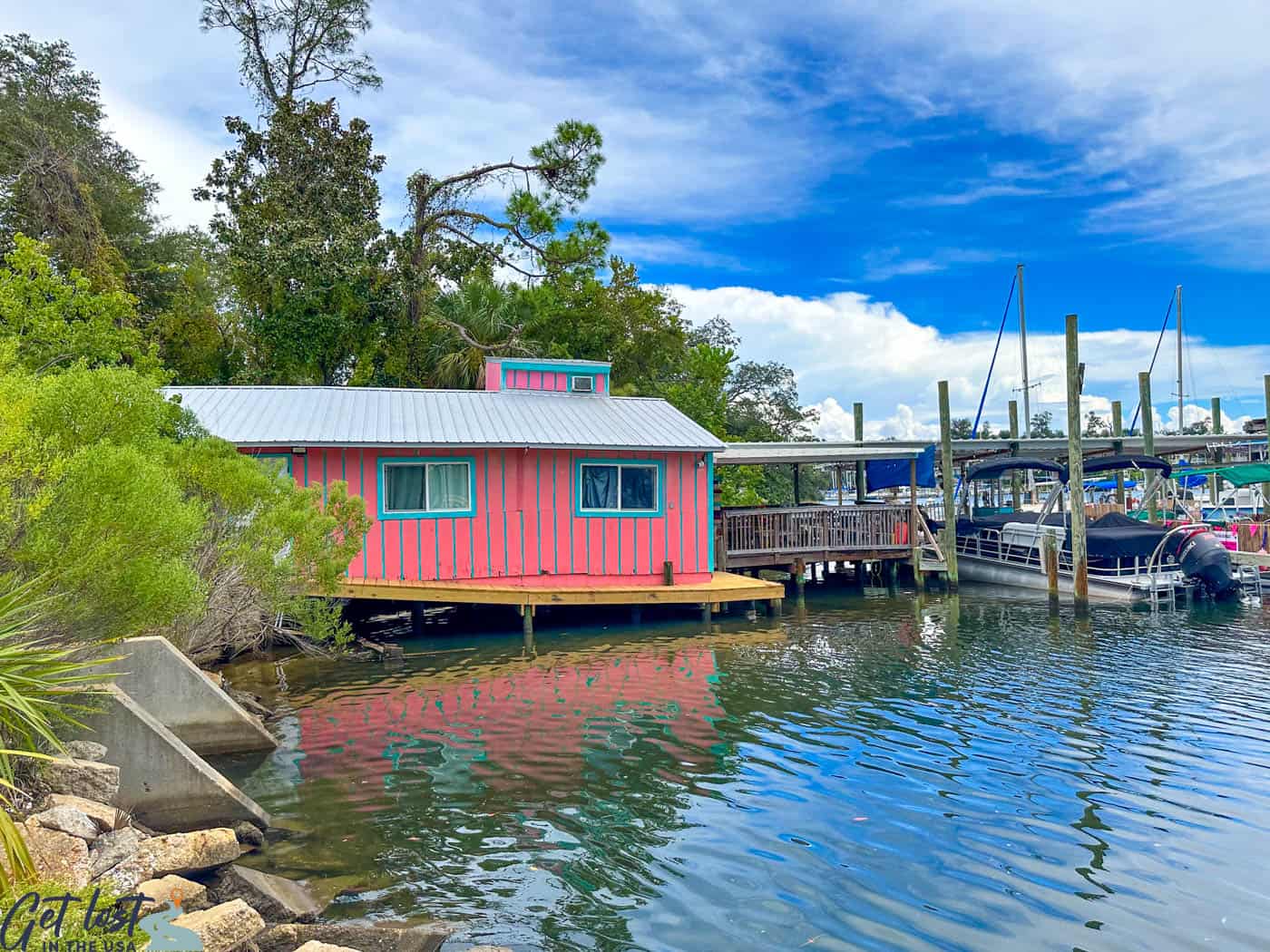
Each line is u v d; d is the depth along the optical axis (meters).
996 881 6.18
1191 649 14.97
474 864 6.35
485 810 7.43
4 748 5.27
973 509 29.20
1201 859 6.58
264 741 8.95
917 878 6.23
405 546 16.11
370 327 26.64
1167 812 7.48
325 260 25.06
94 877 4.93
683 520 18.25
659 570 17.98
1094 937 5.41
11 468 5.59
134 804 6.42
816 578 26.05
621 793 7.86
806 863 6.44
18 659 5.16
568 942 5.26
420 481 16.28
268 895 5.45
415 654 14.23
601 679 12.49
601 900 5.82
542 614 17.89
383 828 6.99
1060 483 23.77
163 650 8.53
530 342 27.50
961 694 11.73
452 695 11.49
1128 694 11.77
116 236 27.06
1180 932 5.49
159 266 26.92
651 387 30.36
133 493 5.86
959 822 7.25
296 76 30.09
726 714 10.59
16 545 5.80
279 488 10.81
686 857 6.53
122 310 17.00
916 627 17.23
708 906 5.77
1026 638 16.05
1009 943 5.33
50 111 25.91
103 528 5.77
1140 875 6.30
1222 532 24.38
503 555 16.80
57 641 5.94
